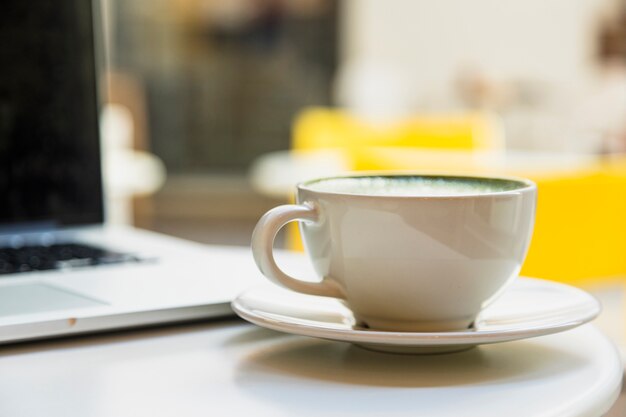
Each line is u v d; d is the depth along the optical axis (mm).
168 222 5488
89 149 839
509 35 5051
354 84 5441
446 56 5246
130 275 675
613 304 2199
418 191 626
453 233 542
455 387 506
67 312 576
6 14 806
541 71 4961
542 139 4723
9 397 493
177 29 5762
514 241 560
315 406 482
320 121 3053
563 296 612
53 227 825
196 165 5867
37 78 818
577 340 583
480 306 566
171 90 5812
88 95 837
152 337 585
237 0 5734
